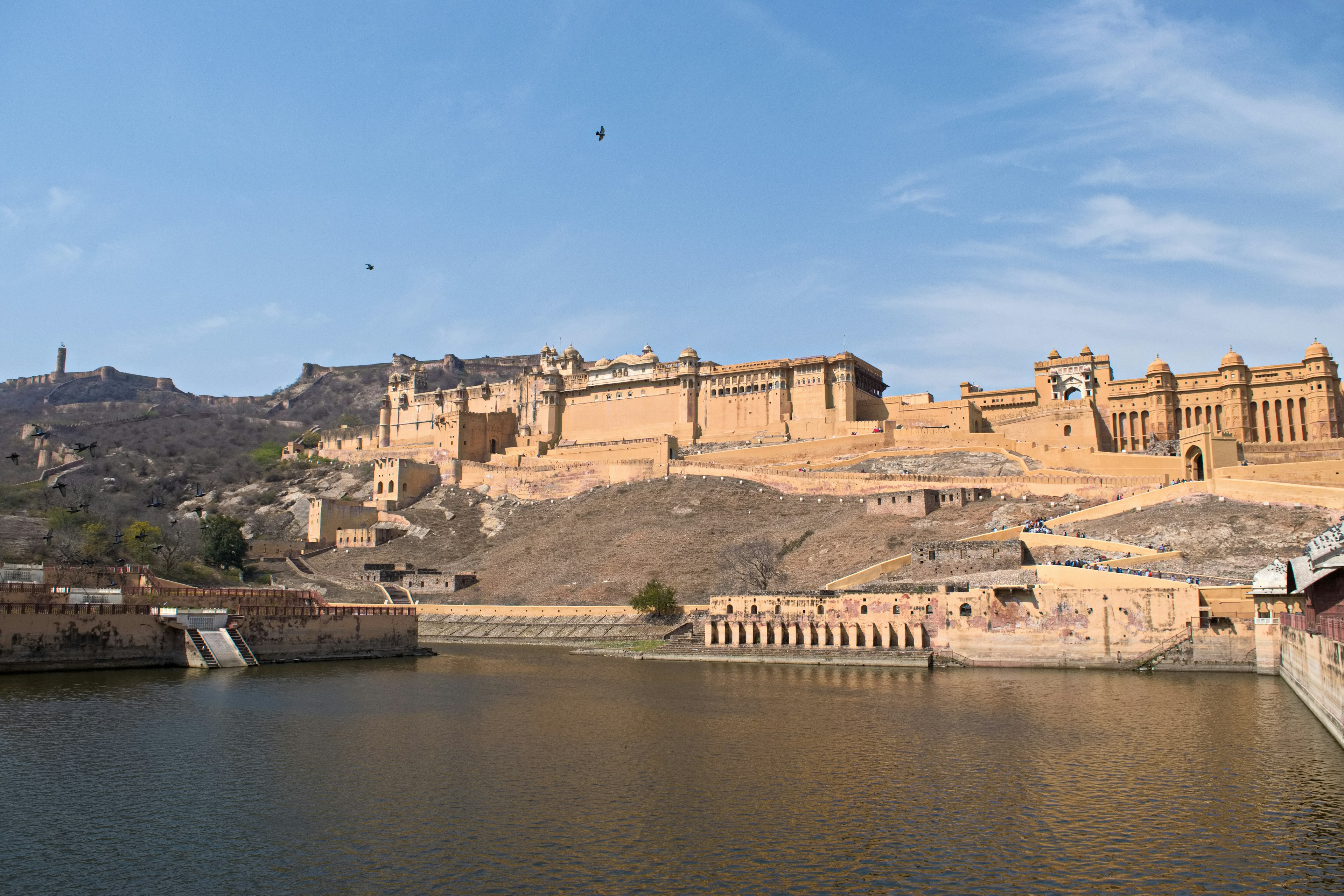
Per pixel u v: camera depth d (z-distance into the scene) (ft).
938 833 134.41
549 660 337.93
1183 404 531.91
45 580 345.92
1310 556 214.07
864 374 633.61
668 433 648.38
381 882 116.88
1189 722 203.72
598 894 113.70
